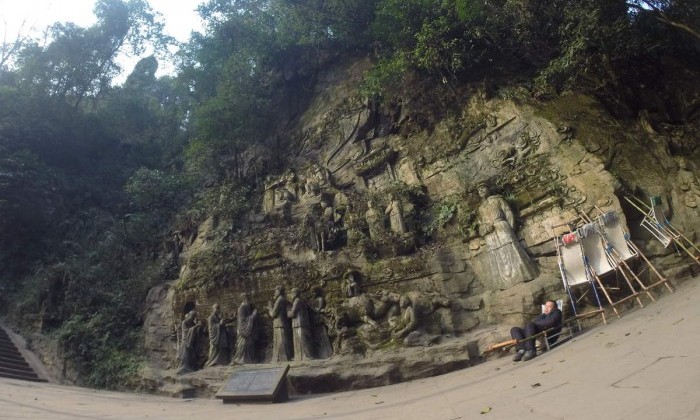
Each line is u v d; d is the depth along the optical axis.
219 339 13.84
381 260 13.80
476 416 5.01
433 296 12.43
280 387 9.77
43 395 10.58
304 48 25.17
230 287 14.73
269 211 17.56
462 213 13.95
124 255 19.97
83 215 23.77
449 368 10.76
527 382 6.29
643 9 13.55
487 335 11.10
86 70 29.05
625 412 3.57
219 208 18.09
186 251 18.30
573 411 4.06
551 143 13.38
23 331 18.36
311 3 21.45
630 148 12.56
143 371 14.25
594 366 5.76
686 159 12.21
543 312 9.83
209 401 10.94
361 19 20.58
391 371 10.99
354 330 12.49
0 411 7.52
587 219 11.52
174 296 15.66
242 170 21.81
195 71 25.36
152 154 28.88
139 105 32.09
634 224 11.49
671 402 3.42
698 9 13.37
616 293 10.73
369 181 17.67
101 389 14.27
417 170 16.52
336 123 20.55
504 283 12.18
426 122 17.66
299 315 13.07
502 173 14.02
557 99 14.37
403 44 16.66
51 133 25.77
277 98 24.72
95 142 28.06
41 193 23.02
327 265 14.01
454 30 15.36
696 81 13.90
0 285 20.56
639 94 14.27
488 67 16.53
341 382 11.21
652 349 5.40
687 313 6.64
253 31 24.64
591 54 13.52
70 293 18.39
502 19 14.26
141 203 22.33
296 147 21.36
